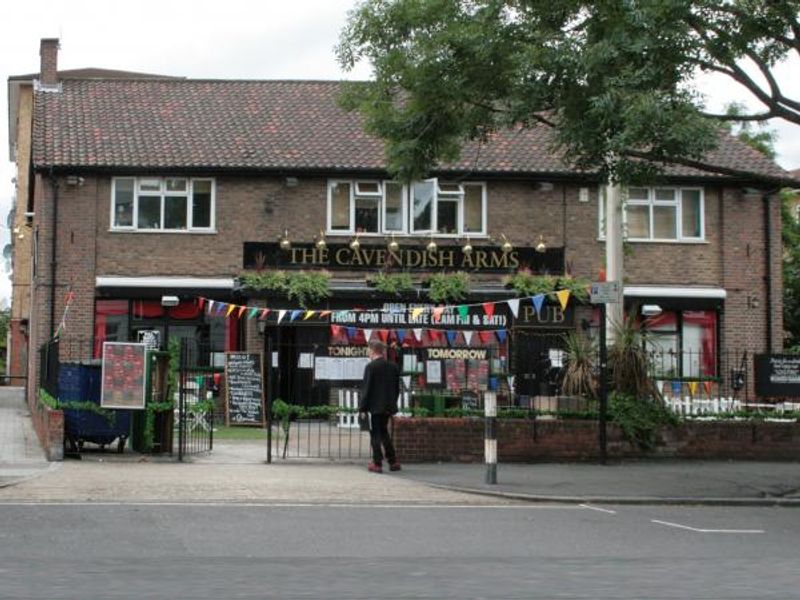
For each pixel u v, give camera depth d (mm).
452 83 15125
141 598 7023
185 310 25422
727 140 28125
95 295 25141
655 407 17031
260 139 26953
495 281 25781
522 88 14102
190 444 18469
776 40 14297
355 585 7574
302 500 12352
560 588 7562
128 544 9234
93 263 25188
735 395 20375
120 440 16828
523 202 26406
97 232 25312
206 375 24141
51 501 11836
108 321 25281
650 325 26312
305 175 25844
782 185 15719
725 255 26656
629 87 12883
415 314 20391
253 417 23781
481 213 26359
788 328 33594
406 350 24094
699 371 24062
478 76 15070
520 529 10562
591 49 13258
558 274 25953
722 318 26531
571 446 16594
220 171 25516
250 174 25703
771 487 14109
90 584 7484
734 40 13844
